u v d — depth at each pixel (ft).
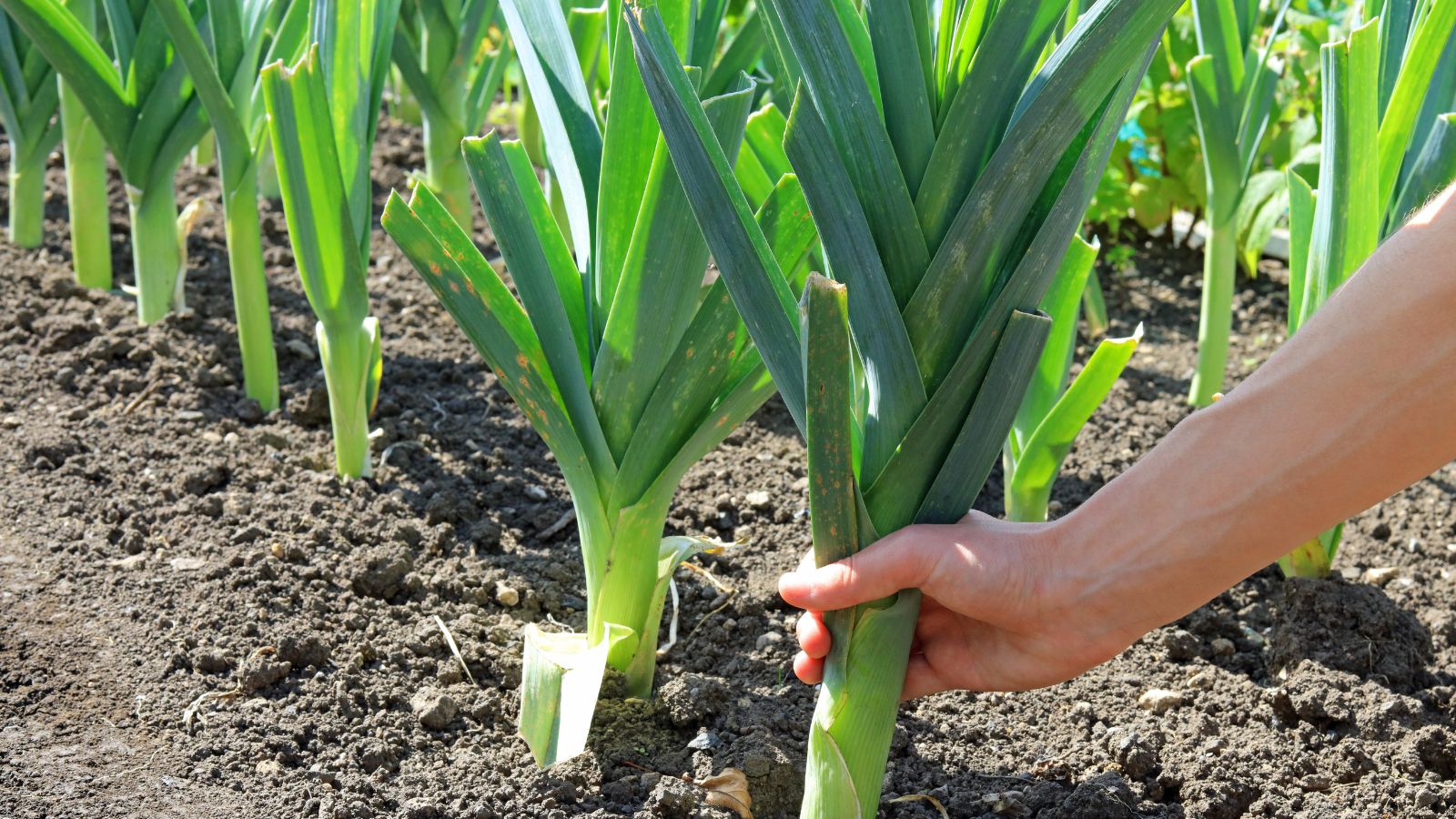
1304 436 4.03
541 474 5.89
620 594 4.74
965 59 4.11
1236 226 6.63
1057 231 4.06
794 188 4.51
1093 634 4.27
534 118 8.22
